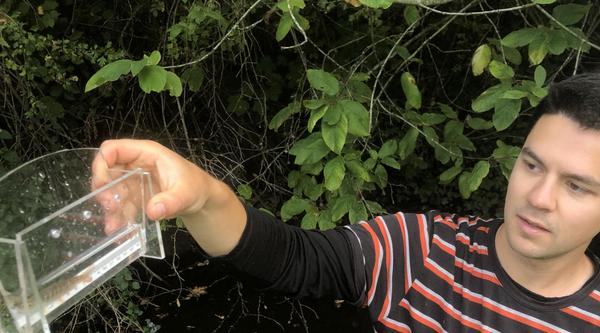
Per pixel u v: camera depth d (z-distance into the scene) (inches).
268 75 84.0
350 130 45.0
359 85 55.3
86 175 23.5
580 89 26.5
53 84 75.3
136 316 79.5
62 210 19.4
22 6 60.3
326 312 93.1
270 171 80.4
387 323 32.9
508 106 44.0
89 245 20.7
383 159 54.6
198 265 96.2
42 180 22.0
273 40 82.7
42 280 18.7
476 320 30.9
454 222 34.4
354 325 91.2
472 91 92.6
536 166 27.7
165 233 91.7
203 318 91.0
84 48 61.0
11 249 17.8
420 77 89.6
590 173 25.9
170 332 88.7
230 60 75.3
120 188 22.3
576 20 45.2
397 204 105.6
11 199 20.8
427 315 32.1
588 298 29.8
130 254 22.5
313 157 47.7
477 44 81.8
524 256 28.4
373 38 63.6
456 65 87.5
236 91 84.8
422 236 33.4
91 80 39.7
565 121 26.5
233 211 28.3
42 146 74.1
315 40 78.6
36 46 57.0
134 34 78.2
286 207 53.9
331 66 76.2
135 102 76.3
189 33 56.0
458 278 31.9
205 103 83.8
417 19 52.2
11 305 18.2
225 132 84.0
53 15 63.4
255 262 29.3
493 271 31.1
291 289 31.4
